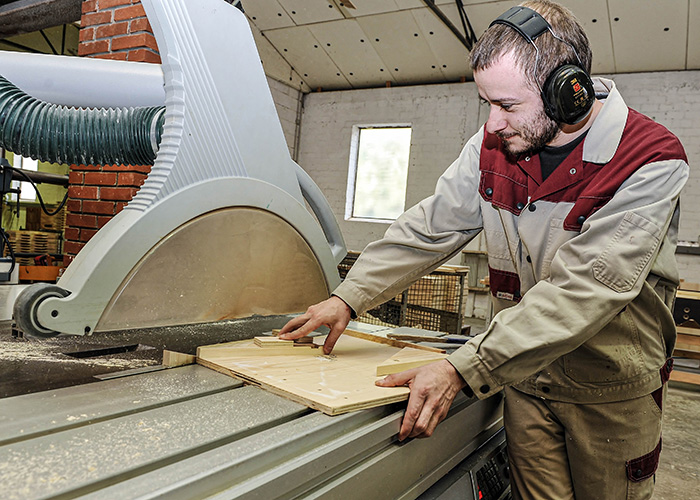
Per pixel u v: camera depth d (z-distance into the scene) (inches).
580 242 29.4
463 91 219.8
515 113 29.1
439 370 28.8
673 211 30.9
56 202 214.8
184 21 31.1
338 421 23.8
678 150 30.5
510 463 40.2
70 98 35.0
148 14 30.5
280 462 20.6
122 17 88.4
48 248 179.0
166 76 30.9
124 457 18.2
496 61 27.9
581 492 37.9
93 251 28.2
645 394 34.5
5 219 204.2
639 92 188.5
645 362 33.9
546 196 34.5
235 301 36.5
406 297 114.3
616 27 172.2
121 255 28.2
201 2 32.2
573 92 27.1
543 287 29.2
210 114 32.3
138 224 28.6
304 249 41.3
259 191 35.7
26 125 32.1
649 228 28.1
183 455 19.2
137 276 29.5
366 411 25.9
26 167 206.5
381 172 244.4
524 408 38.2
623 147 31.6
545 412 37.4
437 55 210.4
